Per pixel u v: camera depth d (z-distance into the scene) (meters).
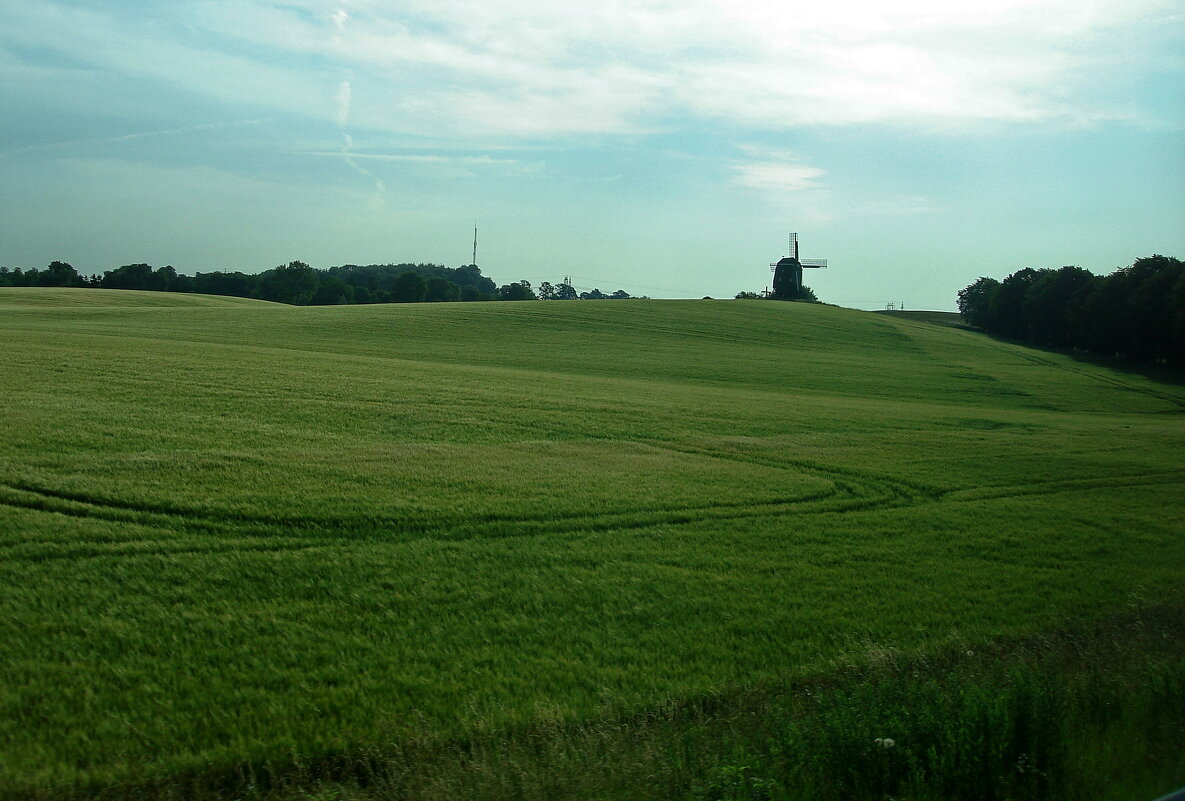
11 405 19.95
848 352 66.44
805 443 26.36
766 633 10.93
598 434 24.83
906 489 20.78
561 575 12.46
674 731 7.70
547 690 8.84
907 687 8.27
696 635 10.66
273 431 20.48
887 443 27.56
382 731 7.72
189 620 9.79
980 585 13.48
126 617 9.67
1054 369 67.06
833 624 11.34
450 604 11.01
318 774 7.11
